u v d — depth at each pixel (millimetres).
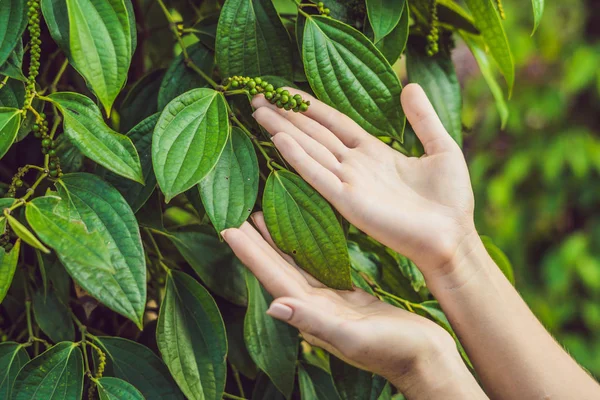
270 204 805
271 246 817
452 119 919
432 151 858
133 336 934
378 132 843
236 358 896
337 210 837
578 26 2221
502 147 2316
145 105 876
